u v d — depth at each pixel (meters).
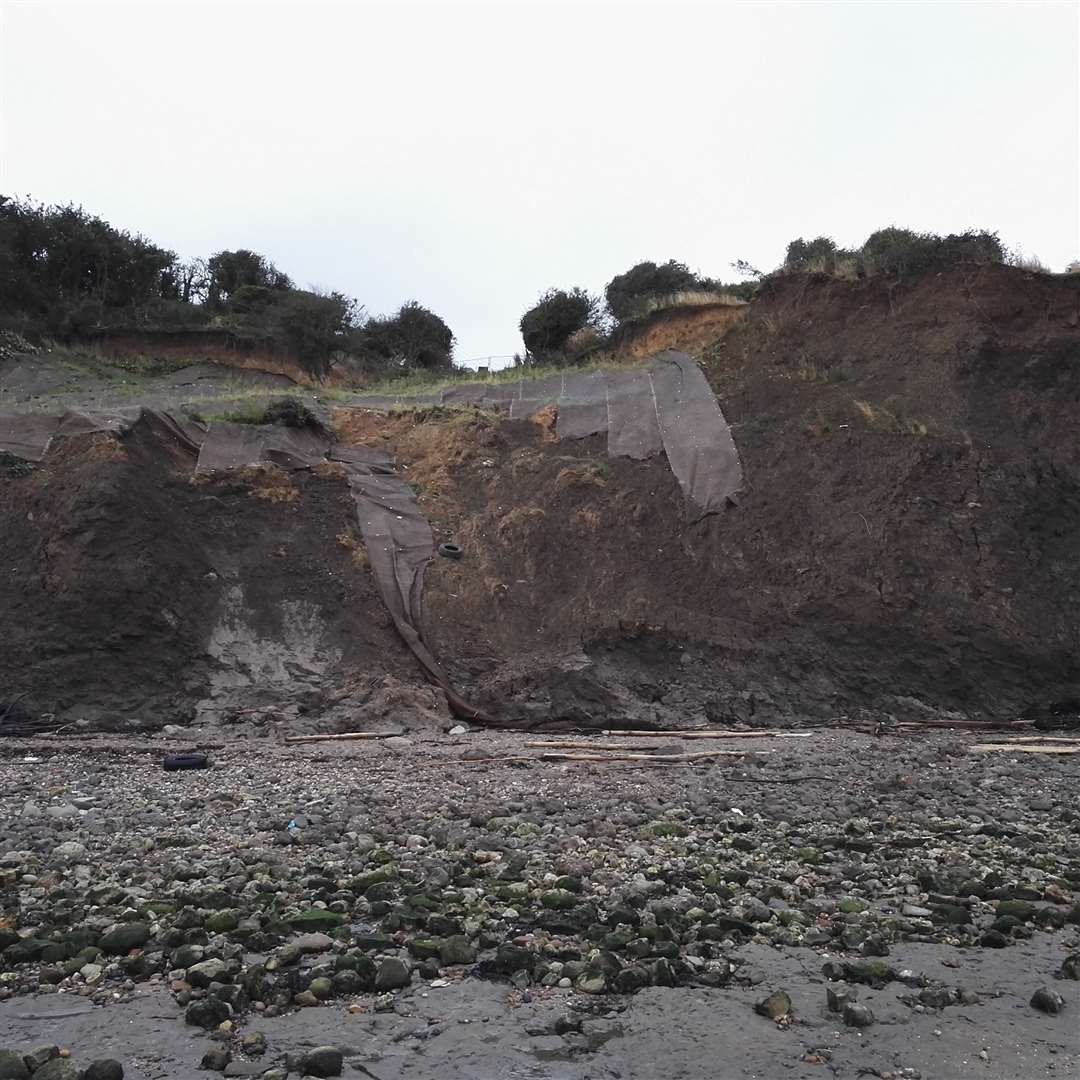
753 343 24.23
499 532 19.73
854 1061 3.96
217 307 42.50
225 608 17.11
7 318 33.69
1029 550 17.86
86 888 6.13
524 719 15.80
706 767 11.44
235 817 8.33
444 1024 4.25
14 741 13.38
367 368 40.91
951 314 22.08
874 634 17.00
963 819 8.63
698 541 19.05
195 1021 4.18
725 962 4.99
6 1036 4.06
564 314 36.41
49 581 16.09
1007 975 4.93
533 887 6.18
